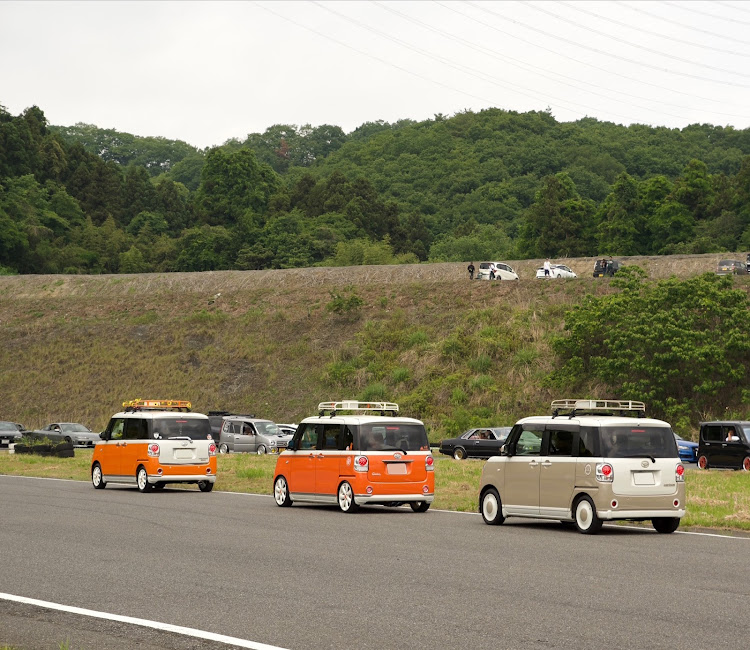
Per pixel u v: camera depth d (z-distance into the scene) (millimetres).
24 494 26469
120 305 82188
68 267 132375
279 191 169625
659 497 17672
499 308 66875
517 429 19516
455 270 77125
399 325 68938
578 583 11859
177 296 82500
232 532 17500
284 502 23344
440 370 60594
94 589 11516
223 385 67250
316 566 13305
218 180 168500
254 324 74500
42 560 13922
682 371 50906
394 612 10062
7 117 152625
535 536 17188
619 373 52062
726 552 14867
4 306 84562
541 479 18562
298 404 62969
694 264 69750
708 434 38500
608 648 8445
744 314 51688
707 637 8883
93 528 18094
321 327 72000
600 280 68000
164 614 10008
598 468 17484
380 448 21750
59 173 158375
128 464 28156
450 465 35656
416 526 18812
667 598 10828
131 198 164875
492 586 11648
